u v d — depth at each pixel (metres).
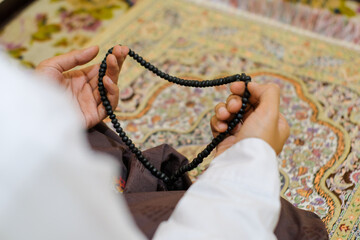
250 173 0.55
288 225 0.68
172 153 0.87
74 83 0.81
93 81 0.82
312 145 1.20
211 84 0.84
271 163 0.56
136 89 1.40
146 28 1.64
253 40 1.57
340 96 1.34
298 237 0.66
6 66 0.33
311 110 1.30
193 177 1.11
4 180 0.32
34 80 0.35
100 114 0.82
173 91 1.39
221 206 0.51
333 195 1.07
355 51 1.52
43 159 0.33
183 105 1.34
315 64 1.46
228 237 0.50
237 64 1.48
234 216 0.51
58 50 1.62
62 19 1.73
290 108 1.32
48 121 0.34
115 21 1.69
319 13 1.64
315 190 1.09
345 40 1.56
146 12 1.70
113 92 0.80
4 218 0.33
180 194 0.67
